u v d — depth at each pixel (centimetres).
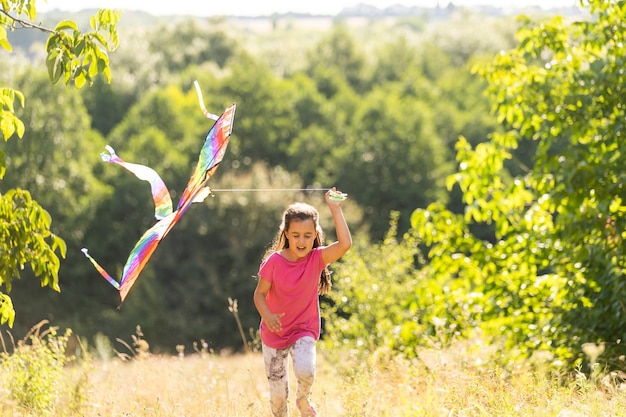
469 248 1330
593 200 1209
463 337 1289
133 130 6488
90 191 5759
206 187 665
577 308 1189
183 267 5553
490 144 1347
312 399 918
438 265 1335
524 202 1341
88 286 5581
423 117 6700
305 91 7212
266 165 6825
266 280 709
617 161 1195
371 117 6744
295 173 6284
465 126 7075
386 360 1220
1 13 861
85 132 5853
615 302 1145
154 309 5250
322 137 6800
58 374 1053
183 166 6122
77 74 855
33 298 5281
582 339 1158
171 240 5588
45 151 5562
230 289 5478
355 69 8812
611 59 1284
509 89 1323
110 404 969
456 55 9431
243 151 6881
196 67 8138
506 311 1270
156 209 654
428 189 6519
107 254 5778
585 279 1223
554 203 1213
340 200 714
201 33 9100
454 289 1325
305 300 715
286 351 724
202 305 5491
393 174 6562
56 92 5638
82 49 848
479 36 9544
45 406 997
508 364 1067
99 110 7144
